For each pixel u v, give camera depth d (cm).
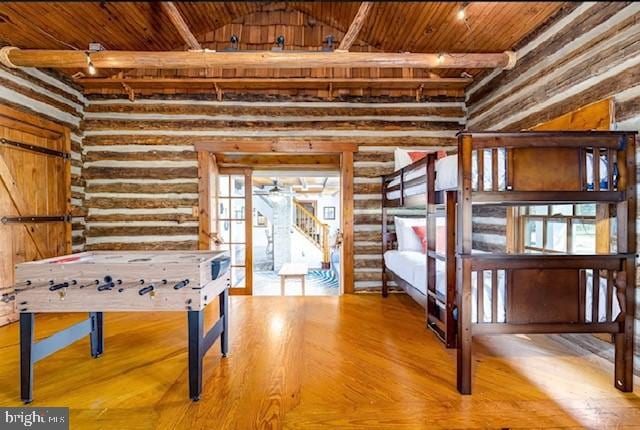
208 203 479
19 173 376
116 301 223
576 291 227
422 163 328
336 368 259
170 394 224
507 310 226
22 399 215
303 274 698
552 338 312
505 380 241
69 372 253
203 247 478
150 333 333
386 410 207
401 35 405
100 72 438
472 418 200
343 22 435
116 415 202
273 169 580
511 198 220
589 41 272
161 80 438
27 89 386
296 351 290
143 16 363
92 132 475
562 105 301
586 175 227
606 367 260
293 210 1142
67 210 438
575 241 299
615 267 221
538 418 199
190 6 384
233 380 241
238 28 454
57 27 349
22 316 218
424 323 360
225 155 548
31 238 389
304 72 451
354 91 483
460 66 368
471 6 312
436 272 318
